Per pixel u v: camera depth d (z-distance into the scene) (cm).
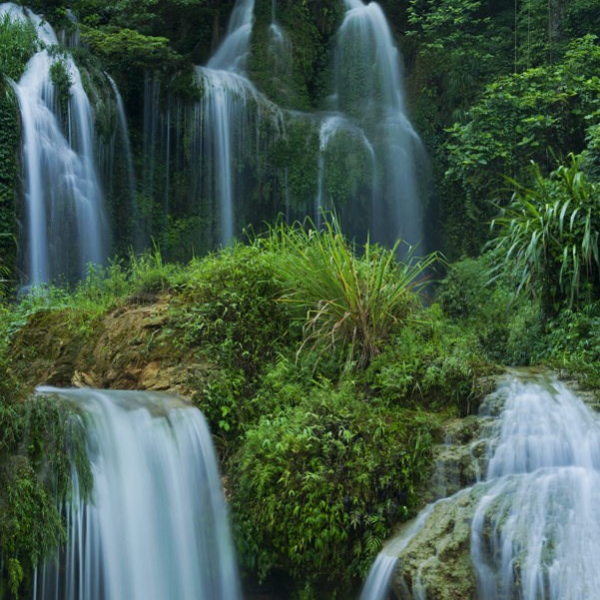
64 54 1772
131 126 1953
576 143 1461
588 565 590
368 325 845
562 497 639
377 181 2031
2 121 1580
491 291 1115
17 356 900
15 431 629
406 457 705
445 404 770
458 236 1978
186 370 807
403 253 2022
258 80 2161
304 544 678
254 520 703
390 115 2159
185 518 709
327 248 866
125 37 1962
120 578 653
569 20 1847
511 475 679
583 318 876
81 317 916
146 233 1900
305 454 707
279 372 808
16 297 1390
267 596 708
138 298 914
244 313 856
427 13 2331
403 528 679
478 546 624
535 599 588
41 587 616
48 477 630
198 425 750
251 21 2258
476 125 1509
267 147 2005
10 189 1559
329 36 2331
